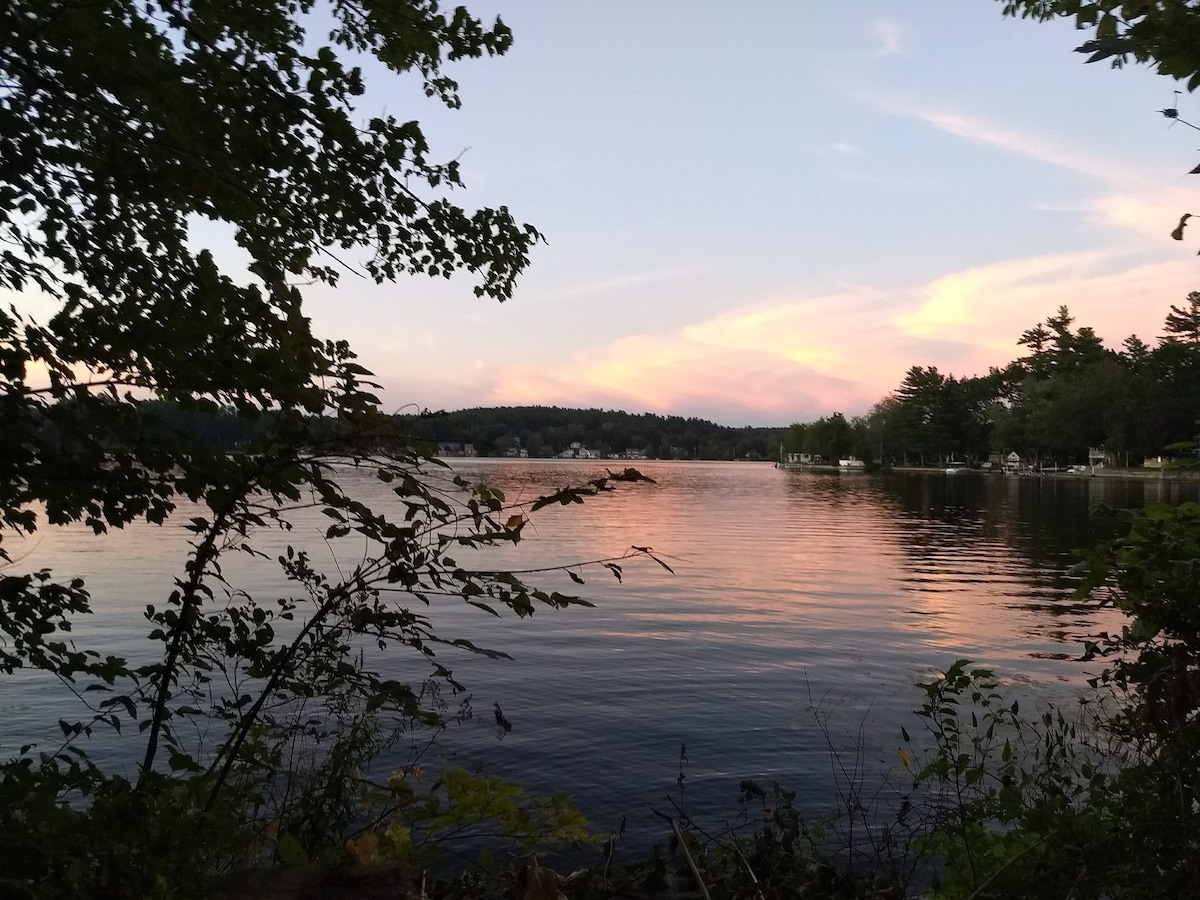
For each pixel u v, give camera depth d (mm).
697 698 8812
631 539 29547
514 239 3639
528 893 2967
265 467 2318
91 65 2490
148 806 2283
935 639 12320
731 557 24250
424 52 3504
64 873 2010
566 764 6727
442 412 2523
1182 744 2791
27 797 2100
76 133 2729
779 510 47844
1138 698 3201
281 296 2545
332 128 3002
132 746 5926
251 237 3270
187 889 2258
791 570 21172
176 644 2697
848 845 4680
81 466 2205
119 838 2131
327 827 3445
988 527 36281
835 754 6914
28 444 2184
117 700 2645
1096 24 2365
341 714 4094
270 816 3572
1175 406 85938
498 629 12359
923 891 4199
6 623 2465
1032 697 8469
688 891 3303
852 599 16391
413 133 3201
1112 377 91875
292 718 4328
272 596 12992
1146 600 2885
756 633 12602
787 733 7586
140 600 13578
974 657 11000
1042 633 12891
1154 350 92688
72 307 2391
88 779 2311
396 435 2408
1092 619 14195
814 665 10461
